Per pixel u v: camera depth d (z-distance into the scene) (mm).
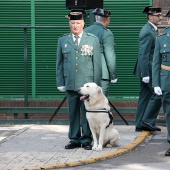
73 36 10594
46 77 14625
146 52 12055
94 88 10242
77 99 10648
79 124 10750
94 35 10703
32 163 9703
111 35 11664
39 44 14578
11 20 14664
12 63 14641
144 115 12344
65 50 10555
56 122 13758
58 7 14586
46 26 13977
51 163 9695
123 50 14500
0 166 9508
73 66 10508
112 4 14539
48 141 11477
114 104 14477
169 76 10305
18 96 14656
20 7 14625
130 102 14430
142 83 12398
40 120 13836
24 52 14156
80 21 10508
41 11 14609
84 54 10500
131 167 9555
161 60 10430
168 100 10375
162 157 10281
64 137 11914
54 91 14648
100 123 10445
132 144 11039
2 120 13836
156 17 12102
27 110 14156
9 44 14602
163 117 14039
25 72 14227
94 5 12844
